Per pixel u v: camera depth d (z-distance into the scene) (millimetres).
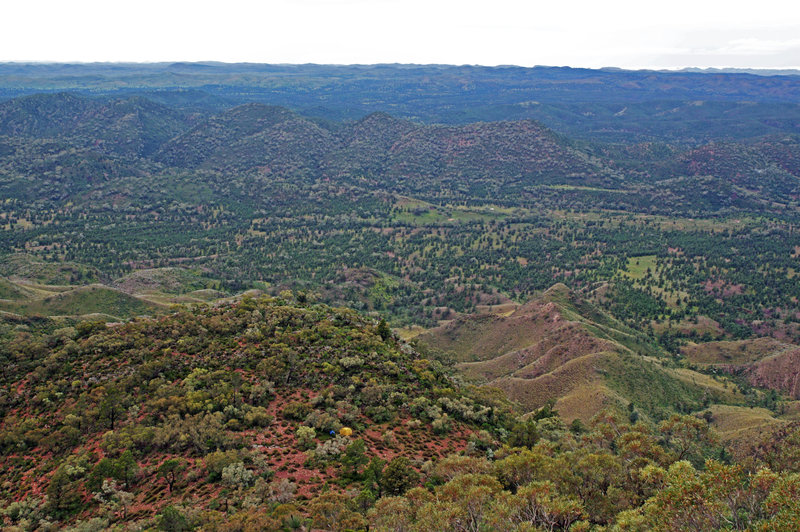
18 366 106125
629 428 93000
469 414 97812
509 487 64812
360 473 69750
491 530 48188
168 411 85375
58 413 89562
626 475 66375
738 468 46375
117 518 63594
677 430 94750
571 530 49938
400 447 81688
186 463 72500
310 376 100250
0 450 82188
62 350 109062
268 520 53000
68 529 60750
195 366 103000
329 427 82812
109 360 105375
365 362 109750
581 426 113438
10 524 65125
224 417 83812
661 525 46125
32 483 74125
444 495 54188
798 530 38750
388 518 51031
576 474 65312
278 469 70312
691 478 47469
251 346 110688
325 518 53875
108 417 86188
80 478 72375
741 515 47250
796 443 85375
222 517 57812
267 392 93062
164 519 56219
